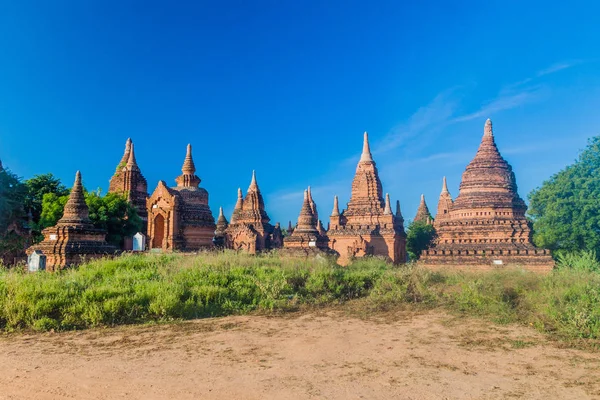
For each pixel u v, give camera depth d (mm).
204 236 60500
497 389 11883
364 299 26188
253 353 15258
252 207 74312
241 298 24453
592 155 49219
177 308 21531
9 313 19141
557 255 46781
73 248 35750
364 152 74000
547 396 11398
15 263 48094
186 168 63719
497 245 44188
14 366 13773
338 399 11156
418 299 25484
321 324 20125
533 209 52781
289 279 27969
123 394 11492
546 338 17172
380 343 16688
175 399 11172
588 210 46031
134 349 15734
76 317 19672
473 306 23281
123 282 24891
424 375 12992
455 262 43188
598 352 15289
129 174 70500
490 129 50844
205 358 14648
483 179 48688
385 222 68812
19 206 51406
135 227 58406
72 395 11438
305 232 50125
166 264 30859
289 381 12430
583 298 20750
